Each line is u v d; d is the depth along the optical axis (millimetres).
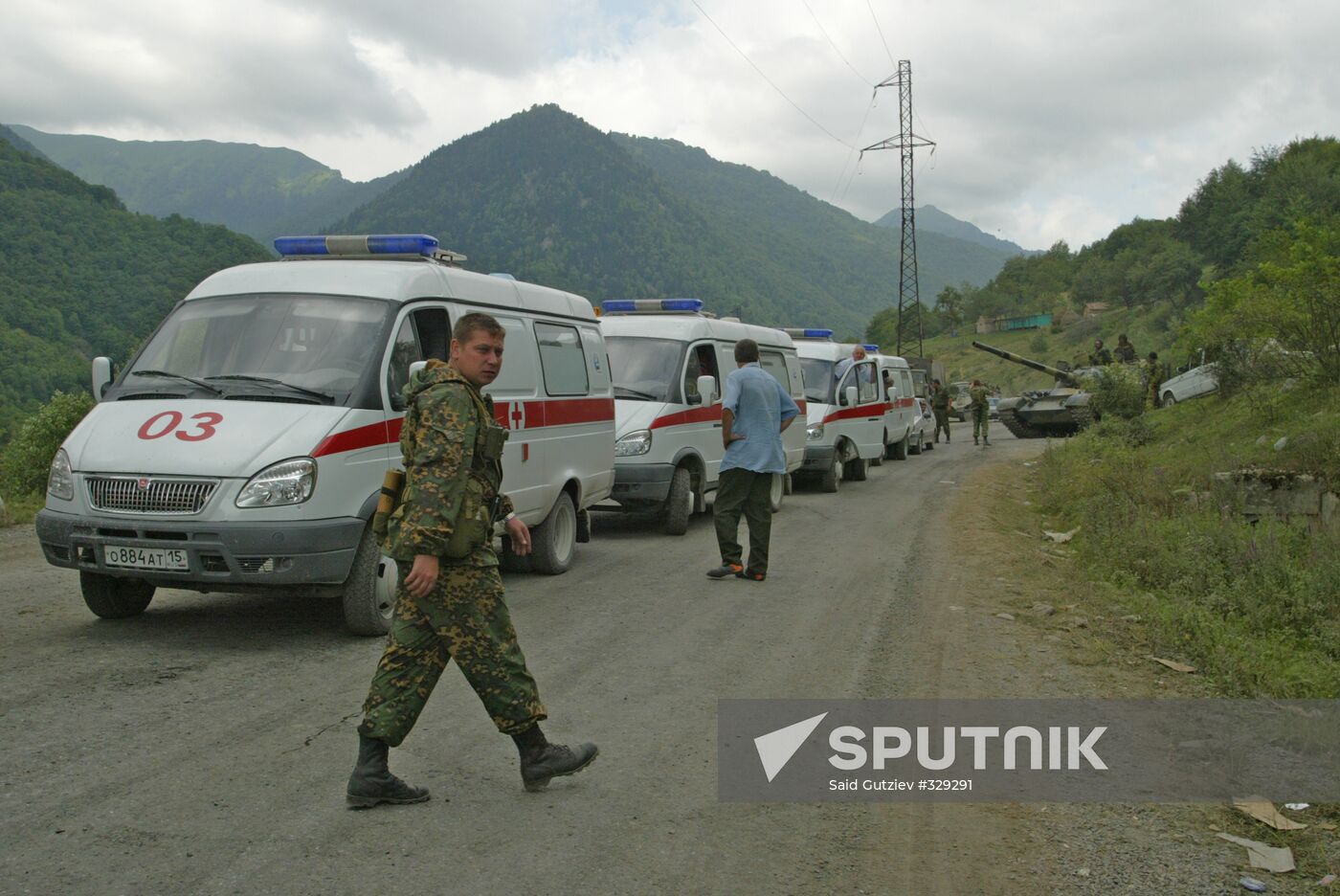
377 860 3508
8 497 15031
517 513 8328
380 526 3920
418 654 3912
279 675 5680
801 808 4117
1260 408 14203
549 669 6027
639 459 11227
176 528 5969
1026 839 3885
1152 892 3469
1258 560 8086
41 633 6535
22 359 78375
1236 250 76000
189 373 6746
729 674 6020
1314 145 86312
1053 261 169000
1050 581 8844
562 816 3941
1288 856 3736
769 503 9055
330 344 6773
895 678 5984
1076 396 29641
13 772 4188
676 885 3424
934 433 29344
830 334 19609
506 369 8164
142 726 4797
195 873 3363
